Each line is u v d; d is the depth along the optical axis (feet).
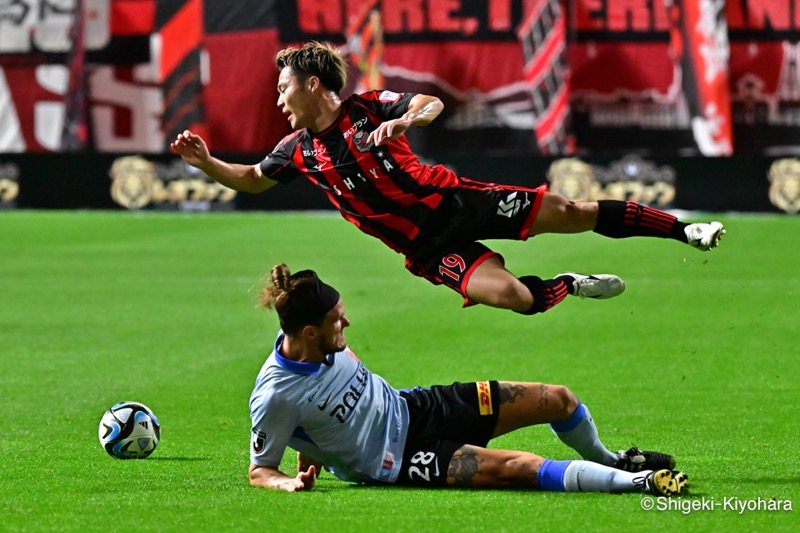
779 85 314.55
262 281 67.00
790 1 312.29
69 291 176.86
